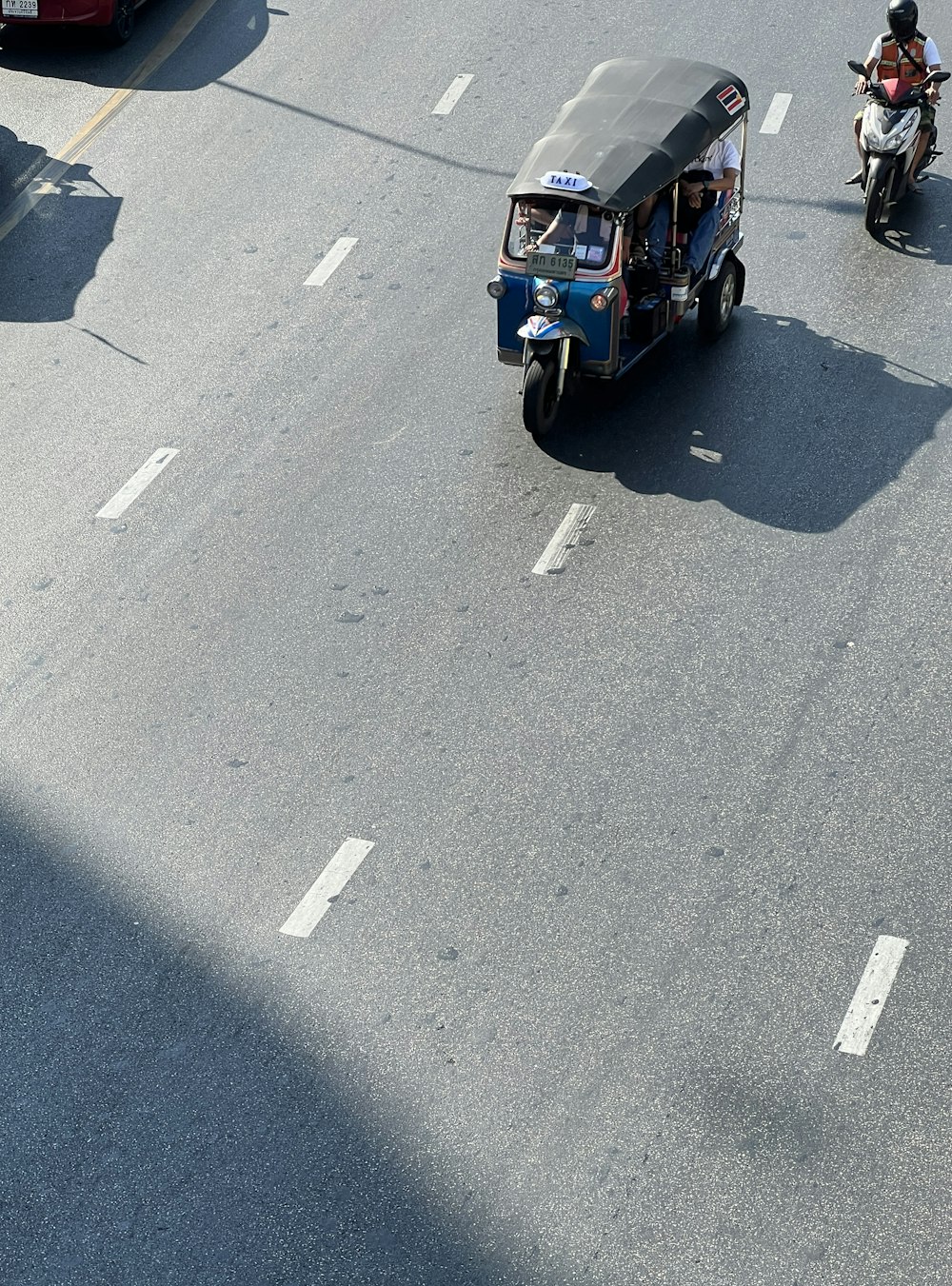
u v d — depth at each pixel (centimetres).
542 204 1216
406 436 1289
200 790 988
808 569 1113
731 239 1357
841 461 1216
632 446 1252
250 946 885
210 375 1384
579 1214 741
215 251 1552
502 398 1322
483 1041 822
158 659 1091
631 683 1034
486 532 1177
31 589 1163
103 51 1928
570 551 1152
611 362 1245
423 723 1019
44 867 943
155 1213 760
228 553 1181
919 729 980
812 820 928
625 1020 826
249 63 1883
